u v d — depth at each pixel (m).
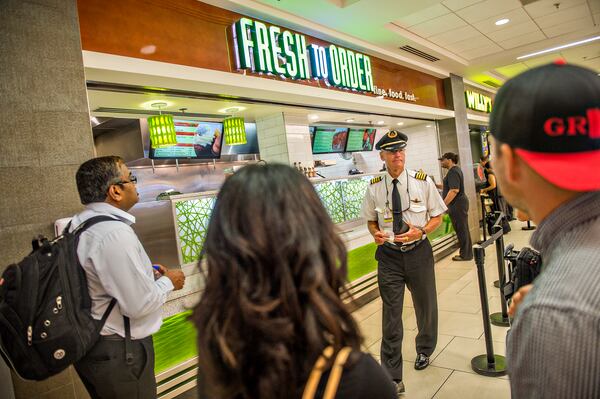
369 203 3.00
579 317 0.54
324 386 0.59
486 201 5.02
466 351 3.06
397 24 5.09
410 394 2.60
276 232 0.60
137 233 2.54
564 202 0.63
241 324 0.58
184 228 2.82
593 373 0.53
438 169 7.88
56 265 1.46
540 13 5.48
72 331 1.43
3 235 1.92
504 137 0.65
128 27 2.79
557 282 0.58
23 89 2.03
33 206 2.02
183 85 3.21
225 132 5.04
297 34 4.07
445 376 2.75
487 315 2.71
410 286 2.84
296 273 0.59
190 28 3.21
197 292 2.70
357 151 8.30
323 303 0.59
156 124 4.09
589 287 0.55
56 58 2.16
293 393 0.57
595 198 0.61
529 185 0.65
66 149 2.15
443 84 7.62
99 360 1.55
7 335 1.39
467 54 6.75
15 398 1.89
